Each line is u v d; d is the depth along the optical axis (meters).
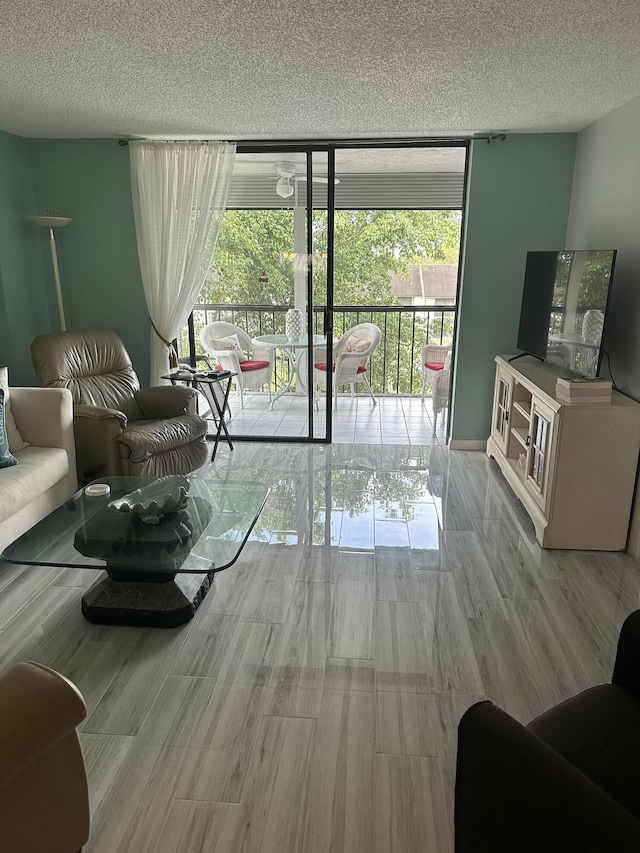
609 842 0.85
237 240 4.53
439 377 4.98
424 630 2.37
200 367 4.87
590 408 2.85
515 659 2.20
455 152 5.10
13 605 2.54
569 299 3.32
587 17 2.09
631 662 1.43
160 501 2.45
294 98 3.17
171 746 1.79
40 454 3.12
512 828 0.99
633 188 3.12
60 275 4.55
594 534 3.02
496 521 3.40
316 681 2.08
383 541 3.14
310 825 1.54
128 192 4.36
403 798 1.62
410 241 7.18
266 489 2.76
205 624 2.40
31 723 1.08
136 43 2.35
